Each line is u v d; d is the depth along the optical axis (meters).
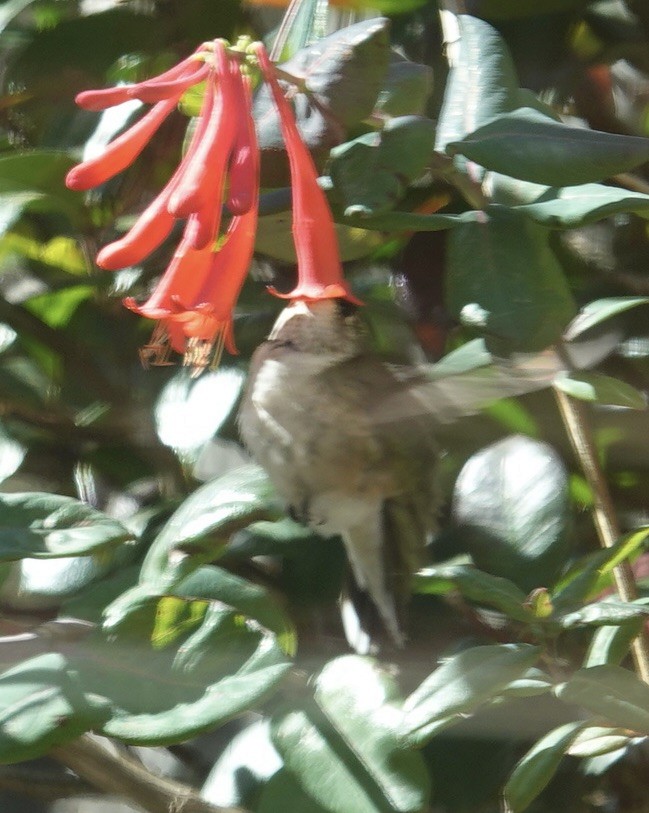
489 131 3.45
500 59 3.67
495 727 3.92
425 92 3.63
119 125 4.19
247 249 3.37
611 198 3.40
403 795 3.36
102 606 3.73
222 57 3.31
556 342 3.41
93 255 4.37
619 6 4.67
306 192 3.42
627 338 4.41
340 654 4.20
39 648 3.48
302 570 4.39
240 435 4.26
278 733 3.54
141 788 3.75
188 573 3.56
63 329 4.62
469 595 3.36
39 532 3.46
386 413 3.84
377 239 4.19
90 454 4.69
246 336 4.45
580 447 3.77
